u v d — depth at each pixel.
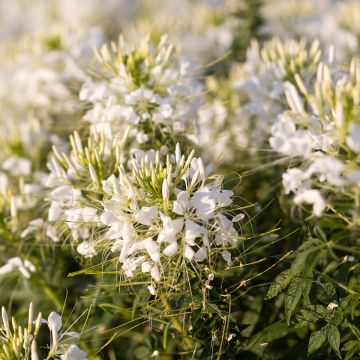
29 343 4.29
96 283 5.77
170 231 4.06
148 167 4.55
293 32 9.56
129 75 5.28
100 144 4.87
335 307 4.48
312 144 4.32
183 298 4.68
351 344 4.52
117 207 4.27
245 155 6.69
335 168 3.93
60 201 5.01
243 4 9.13
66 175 5.11
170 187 4.22
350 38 7.69
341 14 8.50
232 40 9.12
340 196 4.39
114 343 6.03
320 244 4.30
